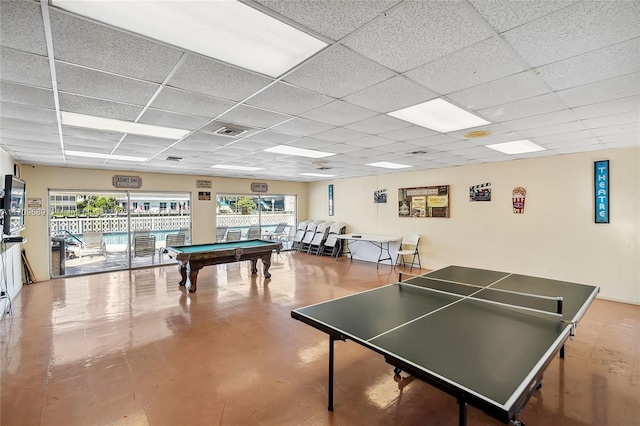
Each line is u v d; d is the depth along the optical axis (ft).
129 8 4.79
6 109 9.58
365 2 4.73
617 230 16.56
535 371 5.27
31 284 20.80
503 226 20.81
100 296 18.02
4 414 7.78
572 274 17.99
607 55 6.45
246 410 7.92
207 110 10.02
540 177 19.16
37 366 10.12
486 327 7.26
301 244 35.53
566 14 5.04
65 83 7.66
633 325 13.42
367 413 7.81
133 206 29.96
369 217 30.19
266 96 8.82
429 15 5.08
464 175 22.90
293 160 20.53
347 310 8.61
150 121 11.16
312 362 10.36
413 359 5.70
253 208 36.45
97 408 8.01
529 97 8.93
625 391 8.69
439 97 8.93
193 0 4.63
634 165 16.01
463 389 4.72
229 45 6.02
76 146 15.30
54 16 4.94
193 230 28.94
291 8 4.87
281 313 15.11
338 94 8.70
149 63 6.71
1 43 5.73
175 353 11.01
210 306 16.17
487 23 5.31
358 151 17.37
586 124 11.70
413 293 10.37
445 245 24.07
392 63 6.84
